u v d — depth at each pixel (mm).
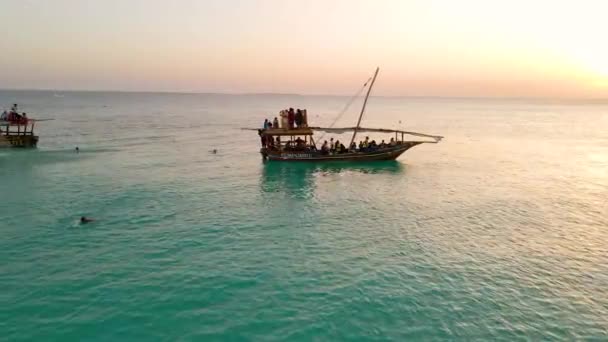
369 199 28969
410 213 25516
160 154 50844
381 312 13641
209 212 25297
